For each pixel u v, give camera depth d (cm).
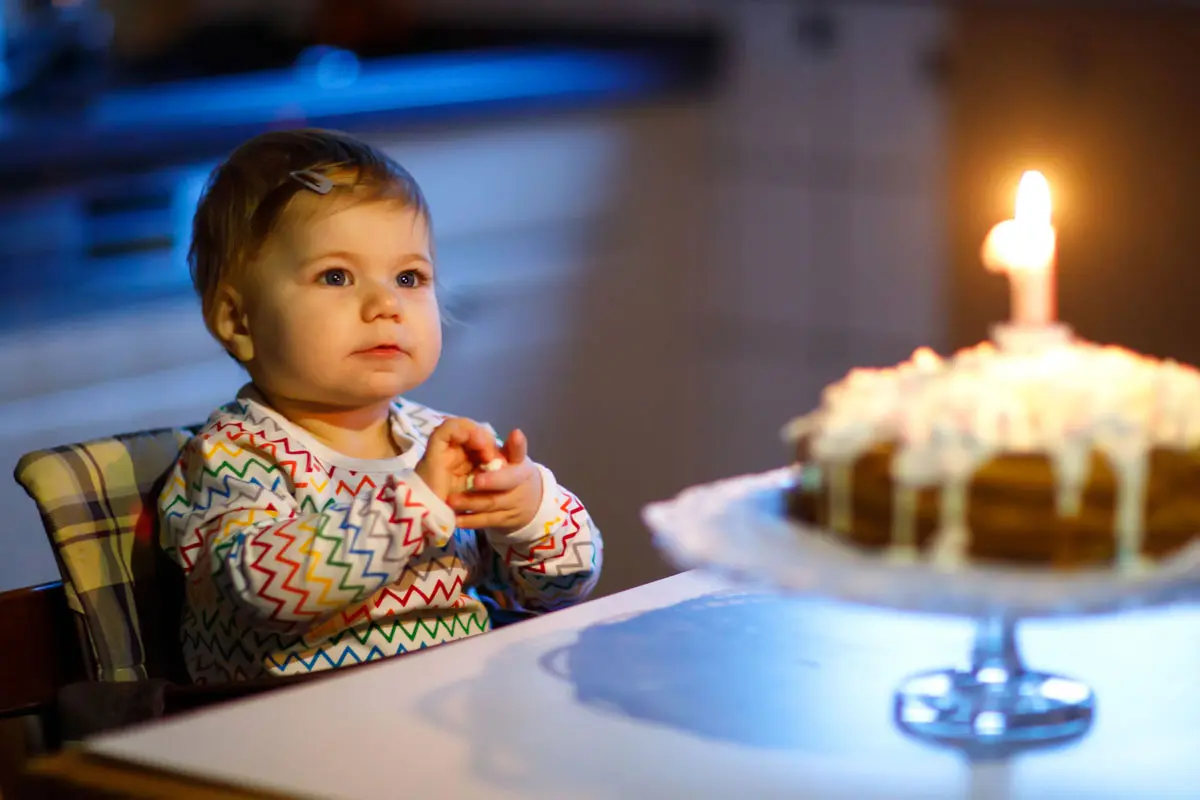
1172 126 333
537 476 134
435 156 295
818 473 96
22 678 127
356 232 134
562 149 327
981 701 97
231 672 131
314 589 118
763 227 372
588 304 340
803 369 372
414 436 141
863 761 89
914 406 93
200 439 131
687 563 90
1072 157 339
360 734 93
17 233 232
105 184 243
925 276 353
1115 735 93
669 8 381
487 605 142
